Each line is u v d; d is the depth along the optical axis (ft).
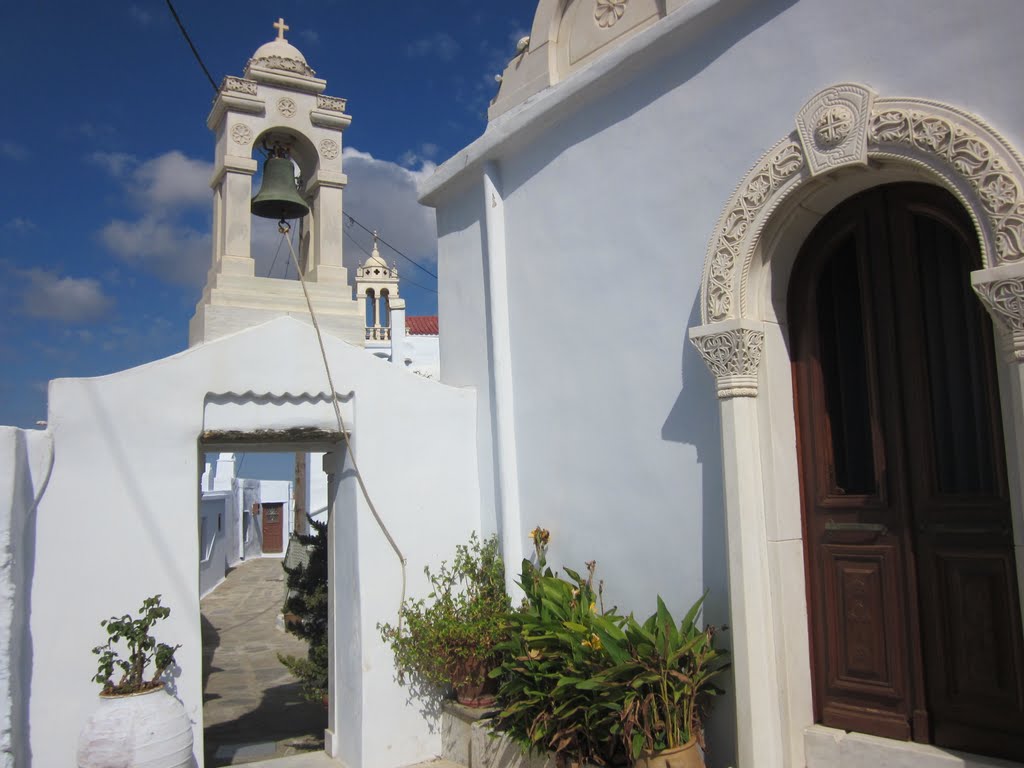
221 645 39.73
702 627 14.79
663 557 15.71
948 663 12.09
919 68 11.91
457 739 18.72
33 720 15.24
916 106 11.71
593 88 17.35
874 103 12.17
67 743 15.48
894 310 13.07
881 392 13.17
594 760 14.28
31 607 15.44
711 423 14.83
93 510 16.26
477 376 21.38
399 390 20.20
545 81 19.86
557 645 15.55
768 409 13.74
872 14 12.46
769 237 13.80
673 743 13.25
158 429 17.16
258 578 68.95
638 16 17.66
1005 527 11.63
